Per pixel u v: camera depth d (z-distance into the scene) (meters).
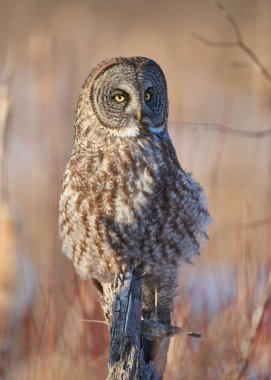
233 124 27.59
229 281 14.48
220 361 13.16
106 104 11.50
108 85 11.55
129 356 9.81
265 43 22.44
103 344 13.11
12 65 15.71
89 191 11.17
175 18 41.09
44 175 20.42
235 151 20.70
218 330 13.48
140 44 38.47
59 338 13.30
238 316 13.55
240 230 15.24
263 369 13.33
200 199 11.60
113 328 9.91
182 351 13.10
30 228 16.78
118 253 11.30
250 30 34.50
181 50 37.34
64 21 34.00
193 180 11.75
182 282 14.12
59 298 13.89
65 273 14.43
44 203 18.33
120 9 41.78
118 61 11.63
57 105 21.88
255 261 14.38
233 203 16.59
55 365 12.91
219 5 14.65
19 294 14.44
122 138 11.35
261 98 21.22
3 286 14.45
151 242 11.29
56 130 20.62
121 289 10.04
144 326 10.41
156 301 11.70
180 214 11.33
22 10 36.62
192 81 33.59
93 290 13.60
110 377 9.78
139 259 11.39
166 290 11.74
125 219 11.13
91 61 29.08
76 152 11.49
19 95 28.48
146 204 11.13
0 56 35.44
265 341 13.56
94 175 11.20
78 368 12.87
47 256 15.30
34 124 26.78
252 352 13.23
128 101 11.44
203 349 13.12
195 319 13.77
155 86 11.67
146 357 10.56
